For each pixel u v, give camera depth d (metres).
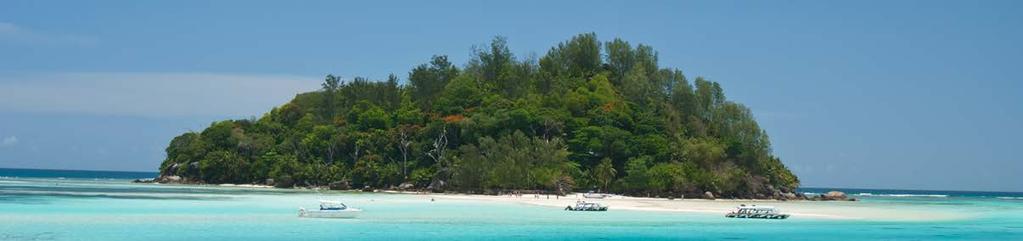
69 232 68.69
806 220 99.00
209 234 69.88
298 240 67.12
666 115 197.88
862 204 168.88
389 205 114.50
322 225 79.56
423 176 177.12
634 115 195.38
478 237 72.25
